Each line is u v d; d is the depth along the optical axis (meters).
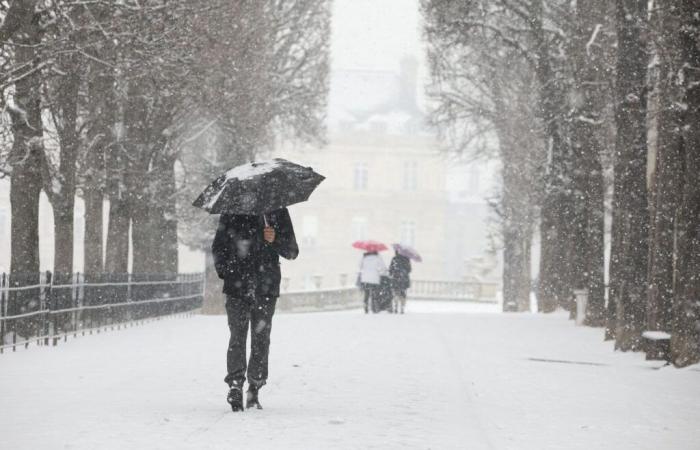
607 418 14.53
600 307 38.56
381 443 11.60
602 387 18.89
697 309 23.17
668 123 25.17
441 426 13.08
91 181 38.16
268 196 13.85
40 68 26.14
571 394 17.52
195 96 40.03
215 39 36.06
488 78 58.06
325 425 12.79
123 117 41.66
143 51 30.69
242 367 14.00
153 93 36.12
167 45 31.44
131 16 29.42
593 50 40.69
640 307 27.42
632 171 28.16
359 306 84.94
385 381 18.20
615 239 31.50
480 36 46.81
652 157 41.50
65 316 28.19
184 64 33.25
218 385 17.00
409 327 36.12
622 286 27.75
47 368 19.72
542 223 53.34
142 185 43.50
